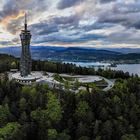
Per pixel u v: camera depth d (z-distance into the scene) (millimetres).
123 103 171875
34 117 154250
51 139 138125
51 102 161625
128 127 148375
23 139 137000
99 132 144250
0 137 137125
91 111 158875
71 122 151000
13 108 161000
